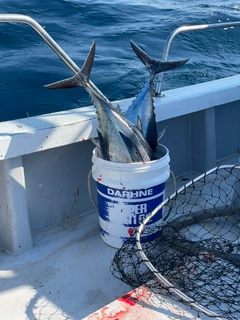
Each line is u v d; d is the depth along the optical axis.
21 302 2.39
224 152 4.15
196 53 10.18
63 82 2.62
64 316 2.28
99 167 2.72
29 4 12.30
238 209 3.04
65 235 3.02
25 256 2.79
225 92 3.72
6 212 2.78
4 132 2.63
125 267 2.55
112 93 7.82
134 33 10.80
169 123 3.69
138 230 2.46
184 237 2.72
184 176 3.88
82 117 2.95
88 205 3.31
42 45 9.64
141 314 2.03
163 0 14.63
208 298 2.14
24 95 7.53
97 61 9.04
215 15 12.65
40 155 2.96
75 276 2.60
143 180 2.66
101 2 12.95
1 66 8.53
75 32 10.72
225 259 2.46
